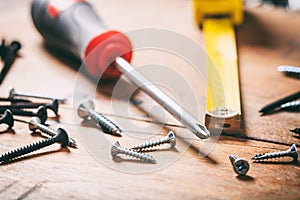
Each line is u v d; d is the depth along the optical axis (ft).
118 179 1.05
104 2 1.80
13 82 1.38
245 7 1.74
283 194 1.02
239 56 1.48
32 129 1.20
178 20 1.68
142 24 1.65
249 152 1.13
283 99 1.26
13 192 1.02
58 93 1.34
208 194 1.02
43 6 1.47
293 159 1.11
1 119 1.19
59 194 1.02
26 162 1.10
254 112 1.26
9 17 1.71
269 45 1.54
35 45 1.55
